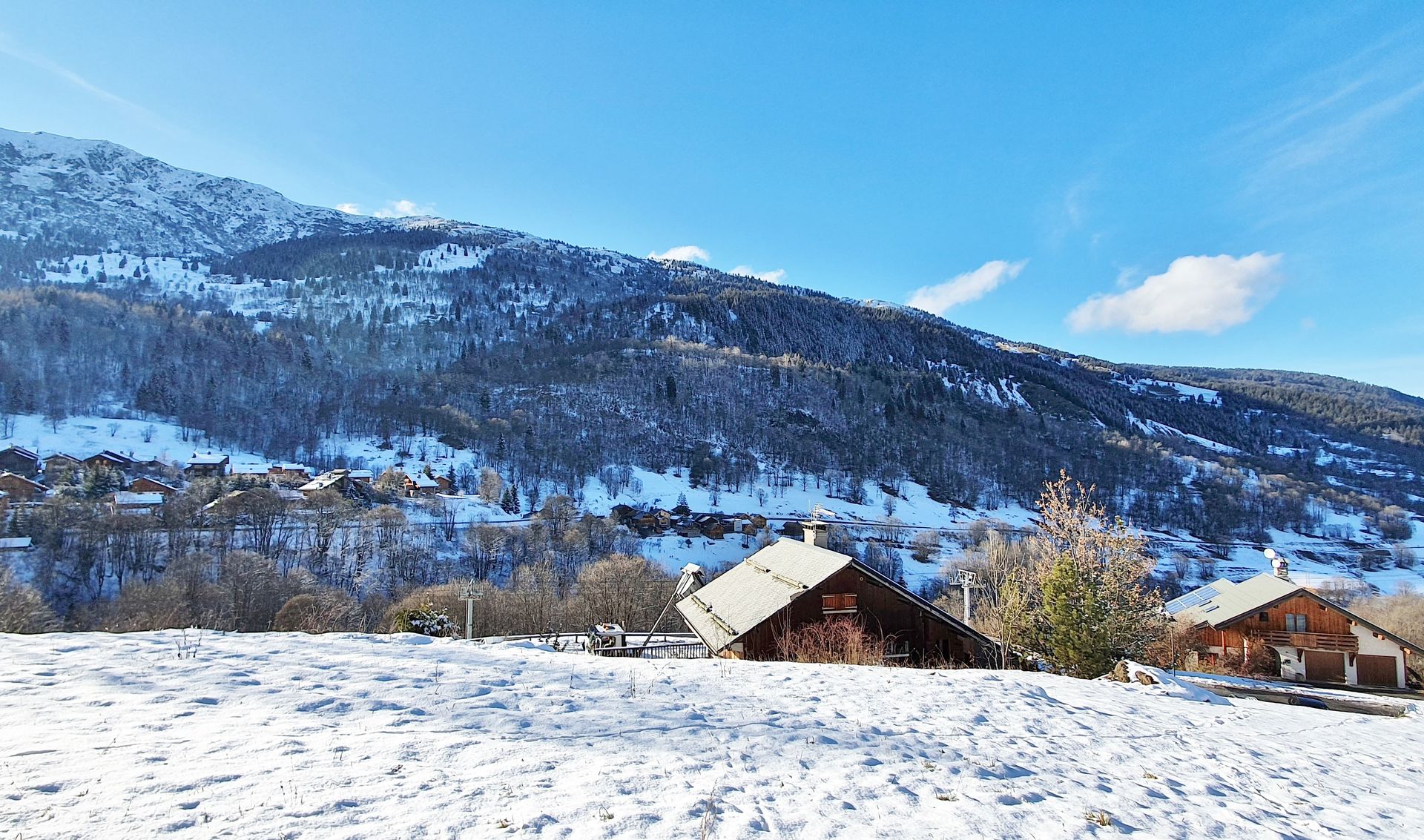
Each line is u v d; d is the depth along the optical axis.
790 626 18.64
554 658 11.53
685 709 8.72
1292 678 26.67
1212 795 7.59
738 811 5.38
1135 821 6.37
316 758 5.47
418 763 5.63
